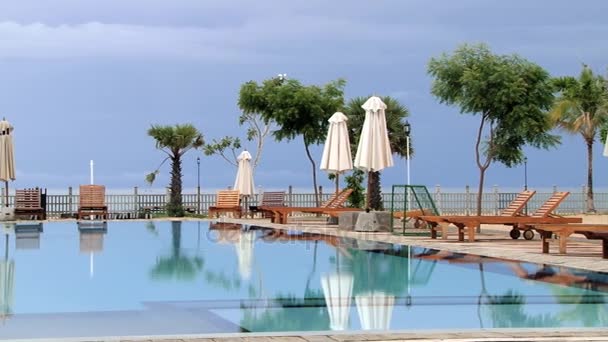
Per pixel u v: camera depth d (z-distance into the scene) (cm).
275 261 1498
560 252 1520
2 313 905
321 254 1631
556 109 3444
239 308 931
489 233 2250
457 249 1683
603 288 1077
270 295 1042
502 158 2803
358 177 3381
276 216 2859
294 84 3497
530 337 695
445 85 2716
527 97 2630
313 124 3447
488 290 1070
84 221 3052
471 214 3491
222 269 1370
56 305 963
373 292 1066
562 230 1515
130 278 1249
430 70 2730
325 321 835
